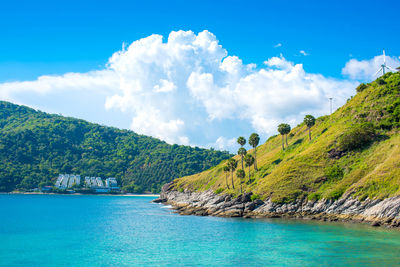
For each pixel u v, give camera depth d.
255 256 51.47
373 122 112.75
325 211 92.00
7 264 48.97
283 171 113.06
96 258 52.22
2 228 87.81
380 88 125.50
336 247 55.78
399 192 77.88
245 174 144.25
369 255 49.91
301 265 45.66
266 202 105.69
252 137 145.75
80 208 164.50
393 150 95.12
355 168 98.94
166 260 50.34
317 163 108.94
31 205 180.25
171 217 116.31
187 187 188.75
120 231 81.56
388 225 74.38
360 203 85.06
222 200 131.25
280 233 71.50
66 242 66.38
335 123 129.88
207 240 66.38
